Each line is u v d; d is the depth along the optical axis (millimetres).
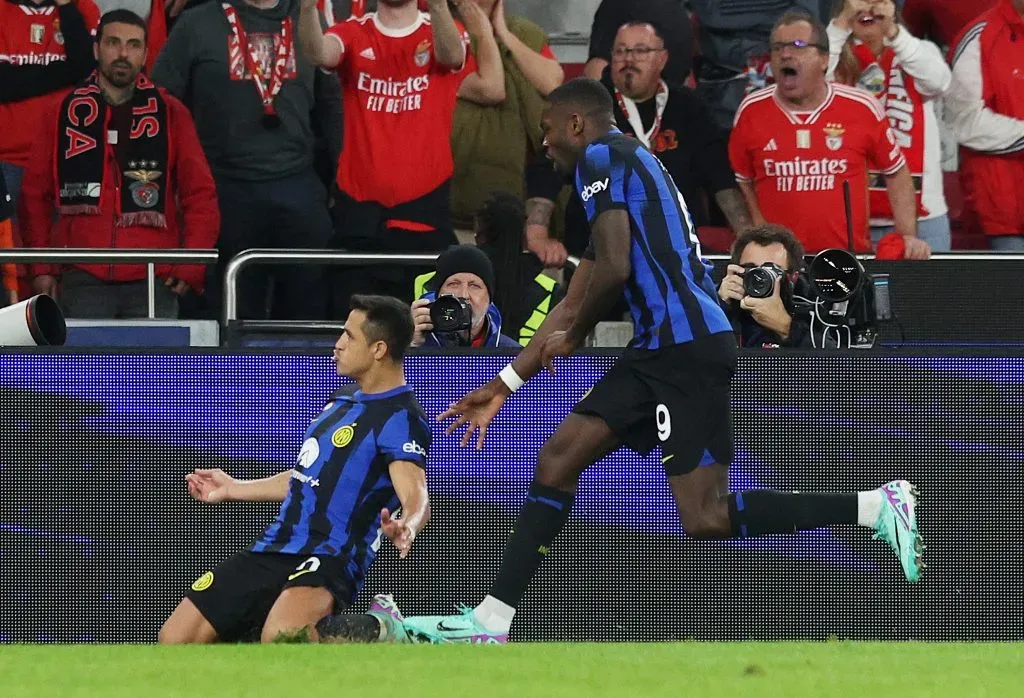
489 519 18281
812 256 23531
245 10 28938
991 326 24141
